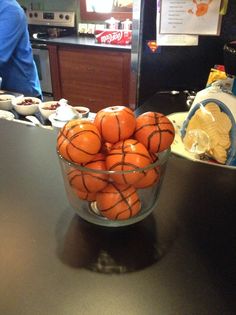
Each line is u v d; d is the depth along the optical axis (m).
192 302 0.41
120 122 0.46
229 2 1.06
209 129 0.78
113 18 2.83
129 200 0.48
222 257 0.49
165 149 0.50
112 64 2.56
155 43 1.16
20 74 1.92
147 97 1.29
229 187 0.68
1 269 0.46
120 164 0.45
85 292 0.42
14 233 0.53
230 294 0.42
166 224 0.56
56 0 3.16
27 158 0.78
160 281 0.44
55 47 2.71
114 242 0.51
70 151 0.45
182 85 1.26
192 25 1.07
